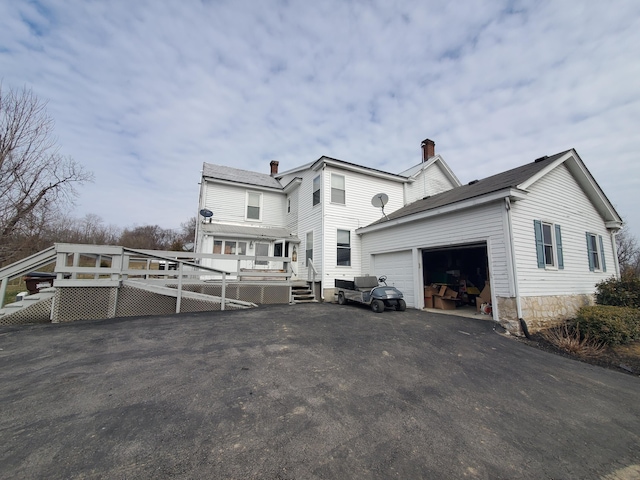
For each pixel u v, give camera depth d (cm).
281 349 458
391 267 1124
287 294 1071
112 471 184
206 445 215
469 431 263
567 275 866
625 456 243
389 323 697
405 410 293
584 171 955
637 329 636
